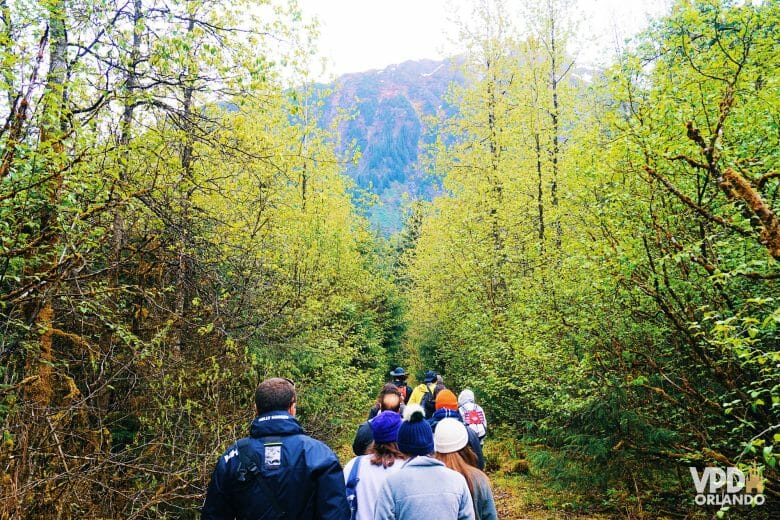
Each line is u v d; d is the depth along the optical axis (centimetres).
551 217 1107
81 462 489
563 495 829
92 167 471
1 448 411
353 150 1393
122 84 535
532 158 1368
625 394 659
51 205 451
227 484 266
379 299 2361
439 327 2064
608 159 654
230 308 772
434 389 891
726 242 475
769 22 548
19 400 461
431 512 264
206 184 757
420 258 2277
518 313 1080
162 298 684
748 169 478
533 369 884
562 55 1356
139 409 629
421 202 2381
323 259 1448
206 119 682
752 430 497
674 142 548
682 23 606
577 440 723
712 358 541
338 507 260
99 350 573
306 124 1309
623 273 597
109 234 521
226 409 703
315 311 1233
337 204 1728
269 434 276
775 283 469
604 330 688
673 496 702
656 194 588
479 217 1548
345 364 1384
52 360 553
